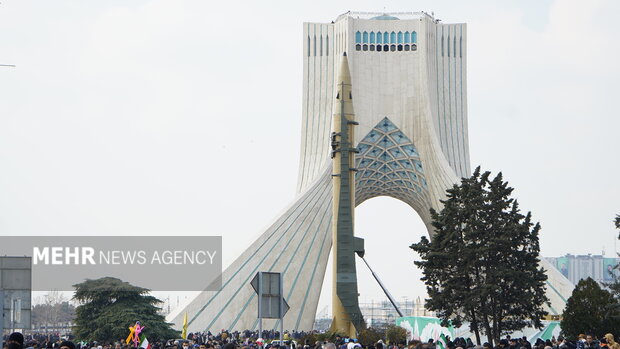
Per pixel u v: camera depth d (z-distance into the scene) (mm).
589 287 50156
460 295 47375
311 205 92375
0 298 19062
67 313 157875
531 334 60531
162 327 63969
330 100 101500
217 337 66812
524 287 47406
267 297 25984
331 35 102500
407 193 110375
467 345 29875
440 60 102562
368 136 101562
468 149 102000
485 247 46406
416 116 101125
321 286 91938
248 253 87688
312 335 62750
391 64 101438
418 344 19984
